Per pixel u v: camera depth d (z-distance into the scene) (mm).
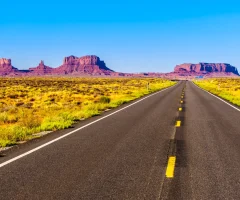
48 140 10750
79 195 5469
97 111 19766
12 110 22547
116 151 8914
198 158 8086
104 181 6234
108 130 12742
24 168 7230
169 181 6238
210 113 18734
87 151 8953
